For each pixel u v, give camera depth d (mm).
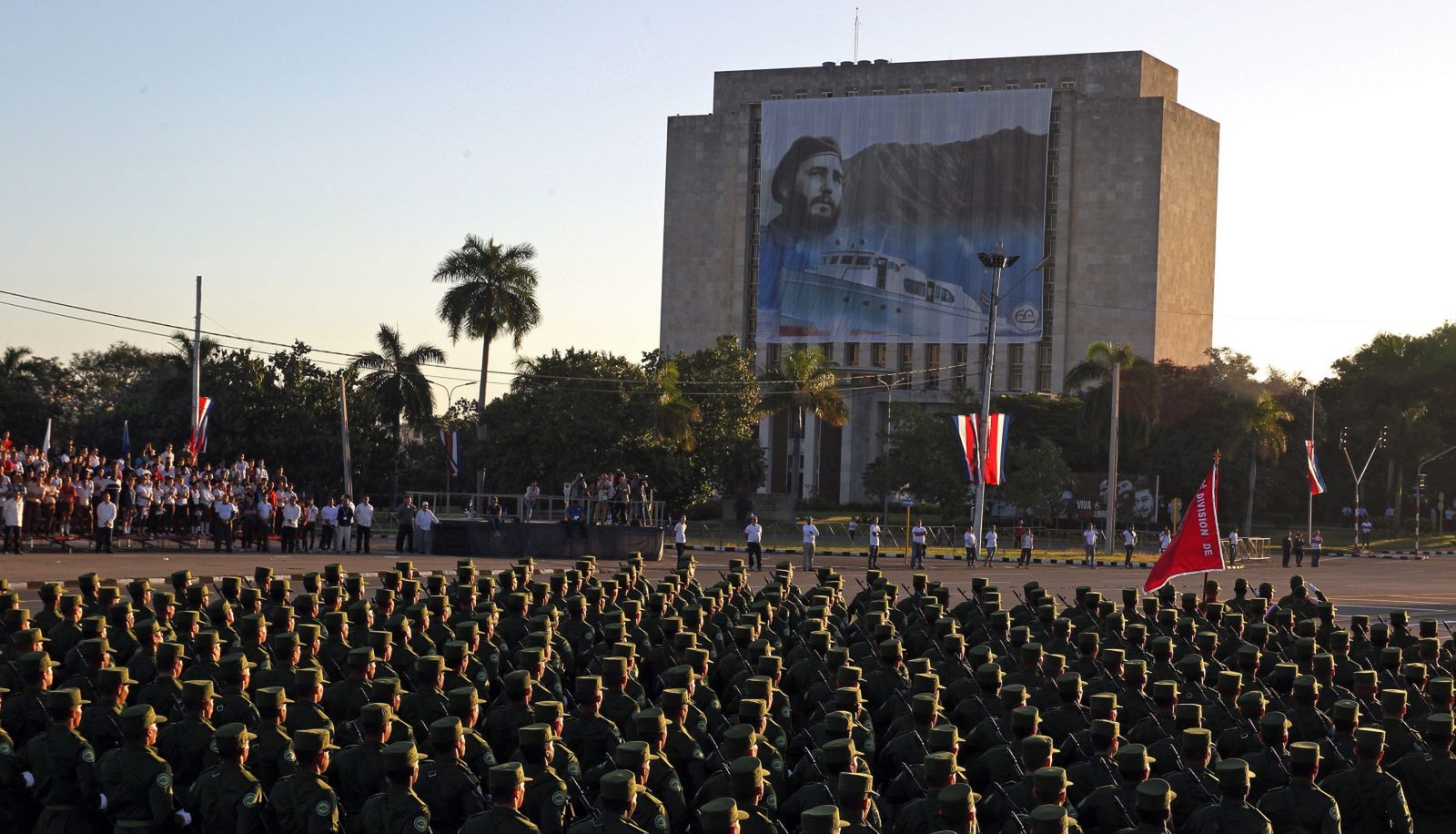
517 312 76562
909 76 119562
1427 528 101062
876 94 120188
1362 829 10844
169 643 12688
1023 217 111938
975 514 56719
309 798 9500
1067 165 115625
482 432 67500
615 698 12742
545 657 13602
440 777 9906
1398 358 101062
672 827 10156
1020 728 11242
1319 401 102312
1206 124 121375
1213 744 12812
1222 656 17297
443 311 76750
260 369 69000
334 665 14141
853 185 115438
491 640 15414
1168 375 92438
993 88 117562
